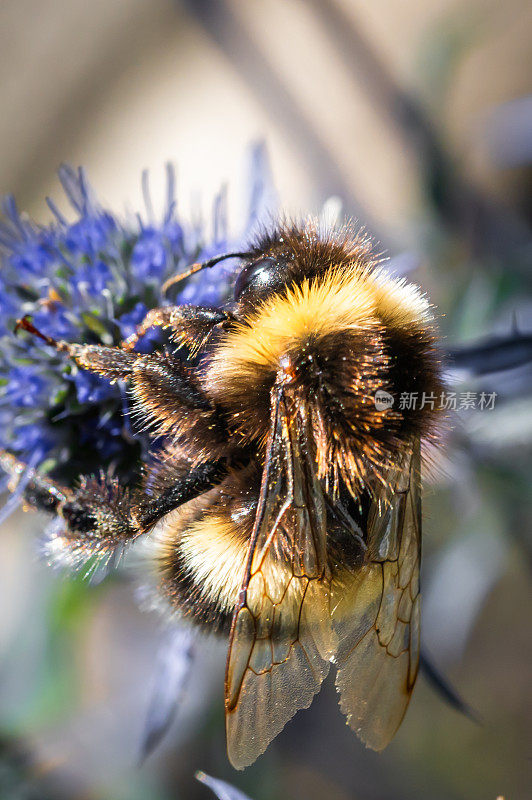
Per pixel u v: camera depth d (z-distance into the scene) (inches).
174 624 3.4
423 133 4.4
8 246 3.8
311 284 3.2
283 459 3.2
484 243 4.4
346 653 3.2
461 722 5.0
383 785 5.0
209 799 4.5
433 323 3.3
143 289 3.6
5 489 3.6
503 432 4.0
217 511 3.3
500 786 4.8
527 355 3.7
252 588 3.1
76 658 4.6
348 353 3.2
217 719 4.5
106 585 4.2
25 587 5.0
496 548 4.2
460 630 4.2
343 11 4.9
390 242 4.6
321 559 3.2
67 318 3.6
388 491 3.2
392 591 3.2
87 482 3.4
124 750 4.7
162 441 3.4
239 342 3.2
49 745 4.4
